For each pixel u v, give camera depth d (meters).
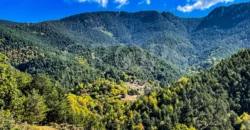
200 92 146.12
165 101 142.38
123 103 198.38
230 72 161.62
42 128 74.38
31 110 76.19
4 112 60.38
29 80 94.00
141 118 133.25
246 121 129.25
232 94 150.12
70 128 90.69
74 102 156.50
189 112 135.00
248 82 152.75
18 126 58.66
